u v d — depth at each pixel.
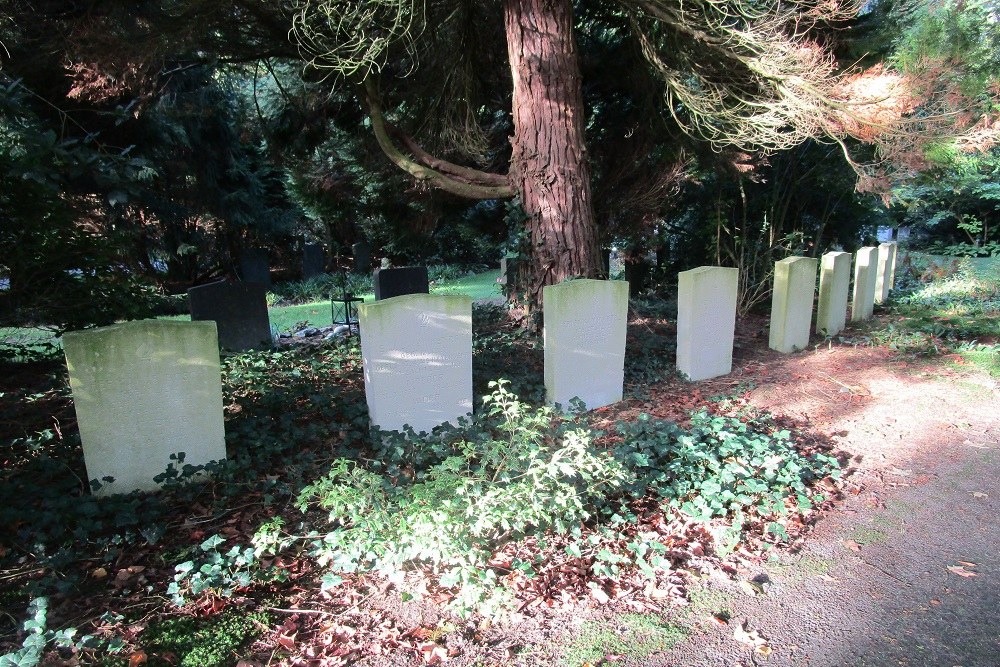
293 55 8.50
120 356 3.89
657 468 4.04
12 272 5.82
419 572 3.13
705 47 7.55
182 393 4.14
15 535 3.45
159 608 2.95
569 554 3.33
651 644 2.75
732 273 6.68
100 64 6.93
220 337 8.70
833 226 12.80
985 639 2.73
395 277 10.43
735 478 3.92
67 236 5.96
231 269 20.42
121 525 3.48
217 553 3.17
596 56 9.95
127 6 7.05
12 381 6.90
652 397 6.12
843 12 6.89
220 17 7.43
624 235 11.05
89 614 2.90
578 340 5.63
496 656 2.69
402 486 3.77
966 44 6.99
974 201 15.67
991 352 7.05
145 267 17.58
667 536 3.54
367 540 2.94
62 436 4.85
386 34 7.35
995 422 5.26
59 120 8.55
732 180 10.54
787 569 3.28
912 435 5.07
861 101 6.32
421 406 5.12
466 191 7.98
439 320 5.06
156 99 9.71
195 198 18.08
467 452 3.66
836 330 8.88
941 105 6.63
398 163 7.92
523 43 7.42
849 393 6.07
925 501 4.00
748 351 7.98
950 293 11.41
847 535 3.60
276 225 20.95
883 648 2.70
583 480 3.70
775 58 6.55
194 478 4.18
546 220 7.64
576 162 7.65
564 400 5.66
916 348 7.45
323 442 4.86
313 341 9.80
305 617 2.94
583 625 2.87
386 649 2.73
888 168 6.88
